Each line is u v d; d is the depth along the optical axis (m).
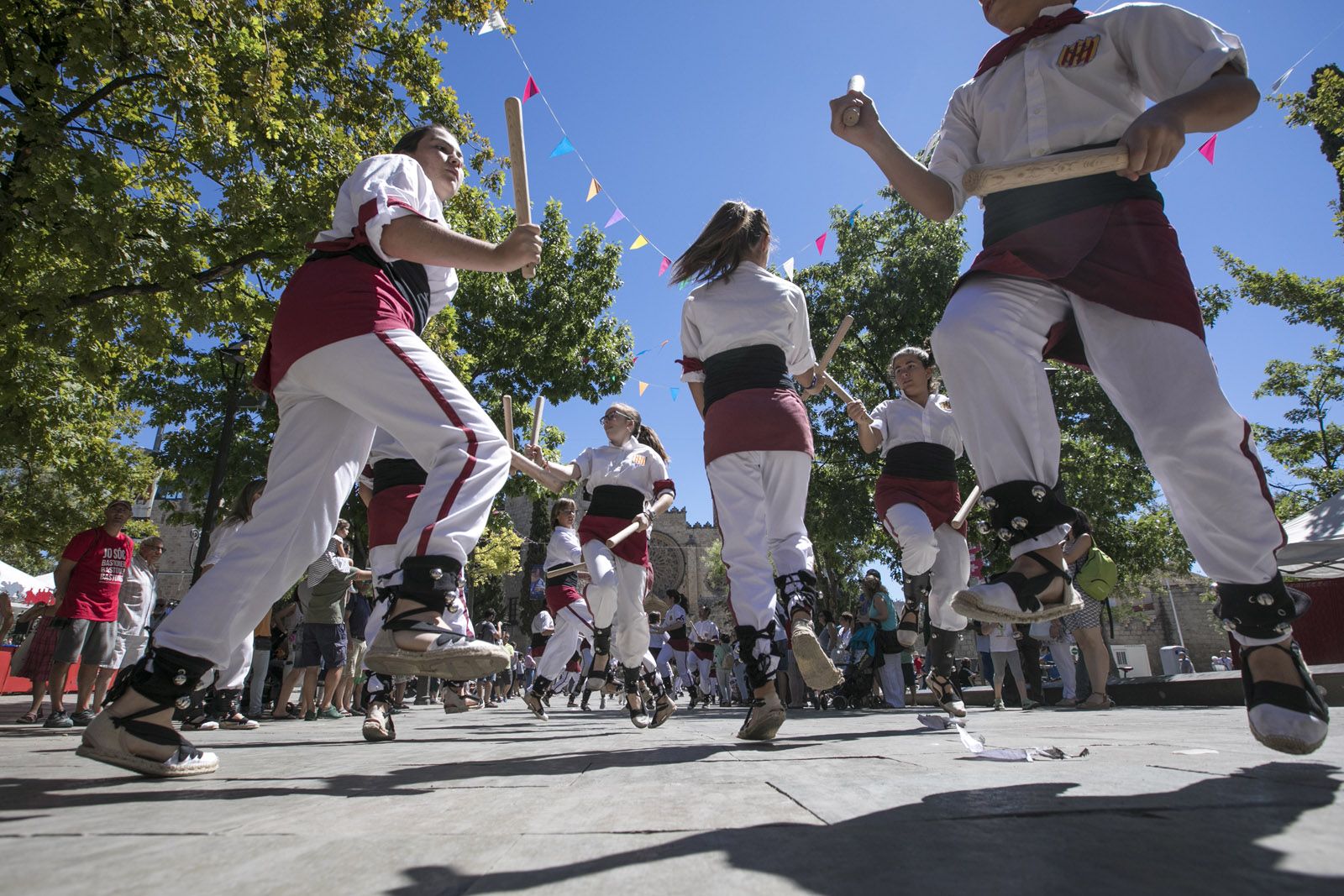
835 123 2.04
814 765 2.00
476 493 1.93
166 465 16.45
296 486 2.08
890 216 17.33
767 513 3.17
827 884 0.84
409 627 1.83
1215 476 1.68
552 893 0.85
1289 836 1.03
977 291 1.93
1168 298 1.72
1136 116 1.93
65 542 16.36
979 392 1.90
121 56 6.66
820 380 3.72
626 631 5.05
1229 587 1.72
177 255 7.42
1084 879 0.84
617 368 19.38
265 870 0.97
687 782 1.74
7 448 13.64
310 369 1.98
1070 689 8.28
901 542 4.25
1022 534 1.85
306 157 8.38
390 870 0.96
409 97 10.23
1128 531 16.27
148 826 1.27
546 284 19.42
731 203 3.35
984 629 8.15
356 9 9.13
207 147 7.54
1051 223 1.86
